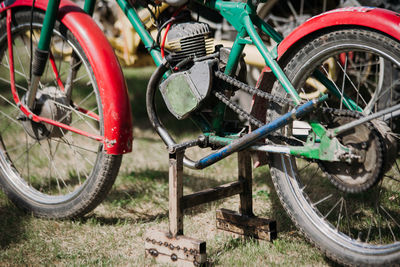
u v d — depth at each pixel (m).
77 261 2.45
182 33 2.36
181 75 2.35
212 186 3.49
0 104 4.75
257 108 2.32
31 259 2.47
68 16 2.63
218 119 2.44
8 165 3.06
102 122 2.63
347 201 3.08
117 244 2.63
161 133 2.47
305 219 2.29
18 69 4.55
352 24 2.02
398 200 2.95
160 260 2.41
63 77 3.93
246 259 2.40
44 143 4.39
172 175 2.32
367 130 1.99
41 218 2.91
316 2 4.45
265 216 2.93
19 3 2.76
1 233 2.74
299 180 2.35
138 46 4.51
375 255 2.07
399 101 3.27
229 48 2.38
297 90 2.26
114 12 4.61
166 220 2.92
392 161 2.11
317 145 2.13
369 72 3.82
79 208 2.77
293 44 2.20
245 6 2.30
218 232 2.75
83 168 3.86
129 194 3.37
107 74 2.54
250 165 2.65
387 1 3.57
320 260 2.38
